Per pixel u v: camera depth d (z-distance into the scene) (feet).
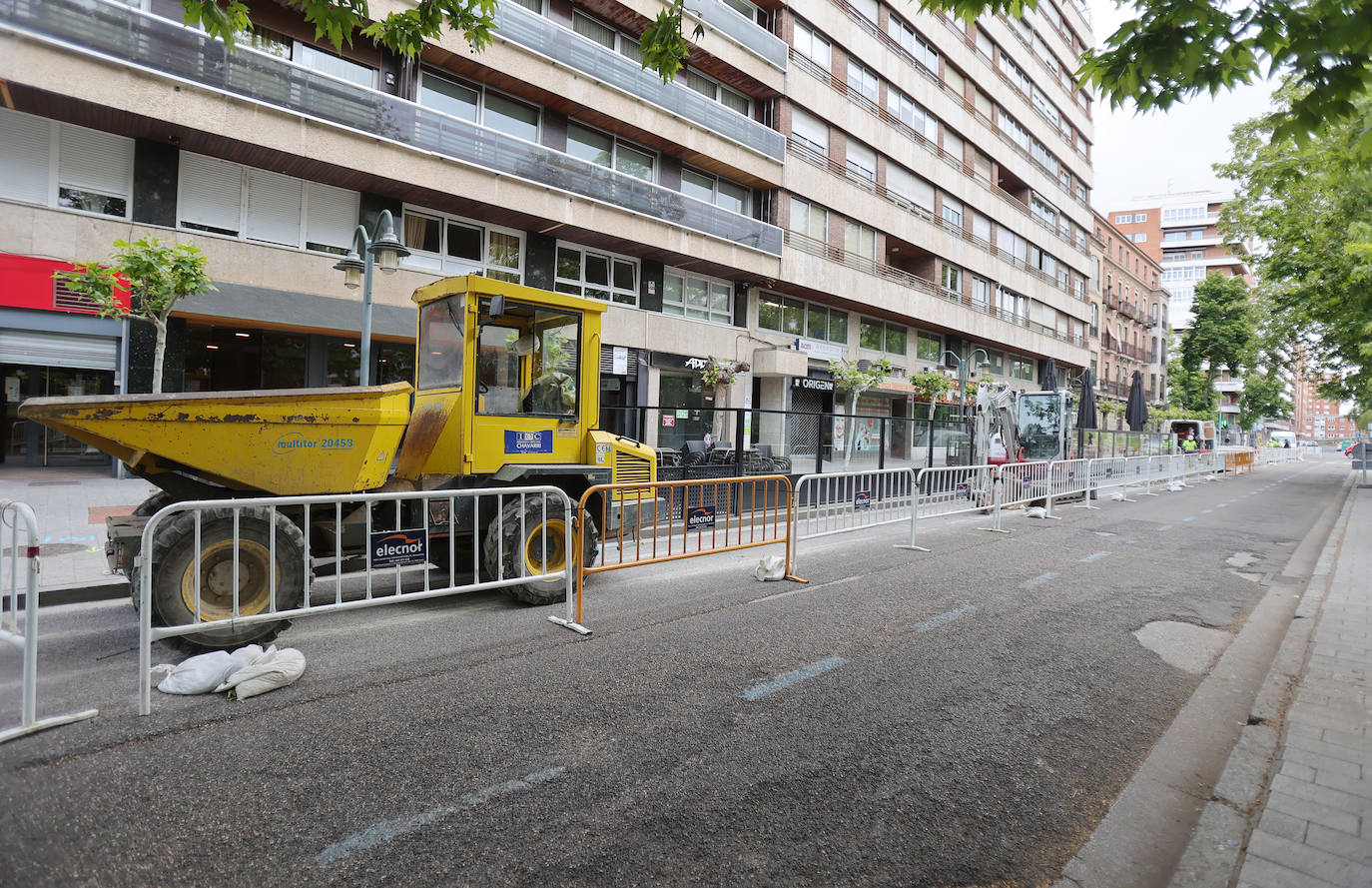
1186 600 22.31
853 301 83.41
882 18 88.02
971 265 105.70
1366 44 9.75
